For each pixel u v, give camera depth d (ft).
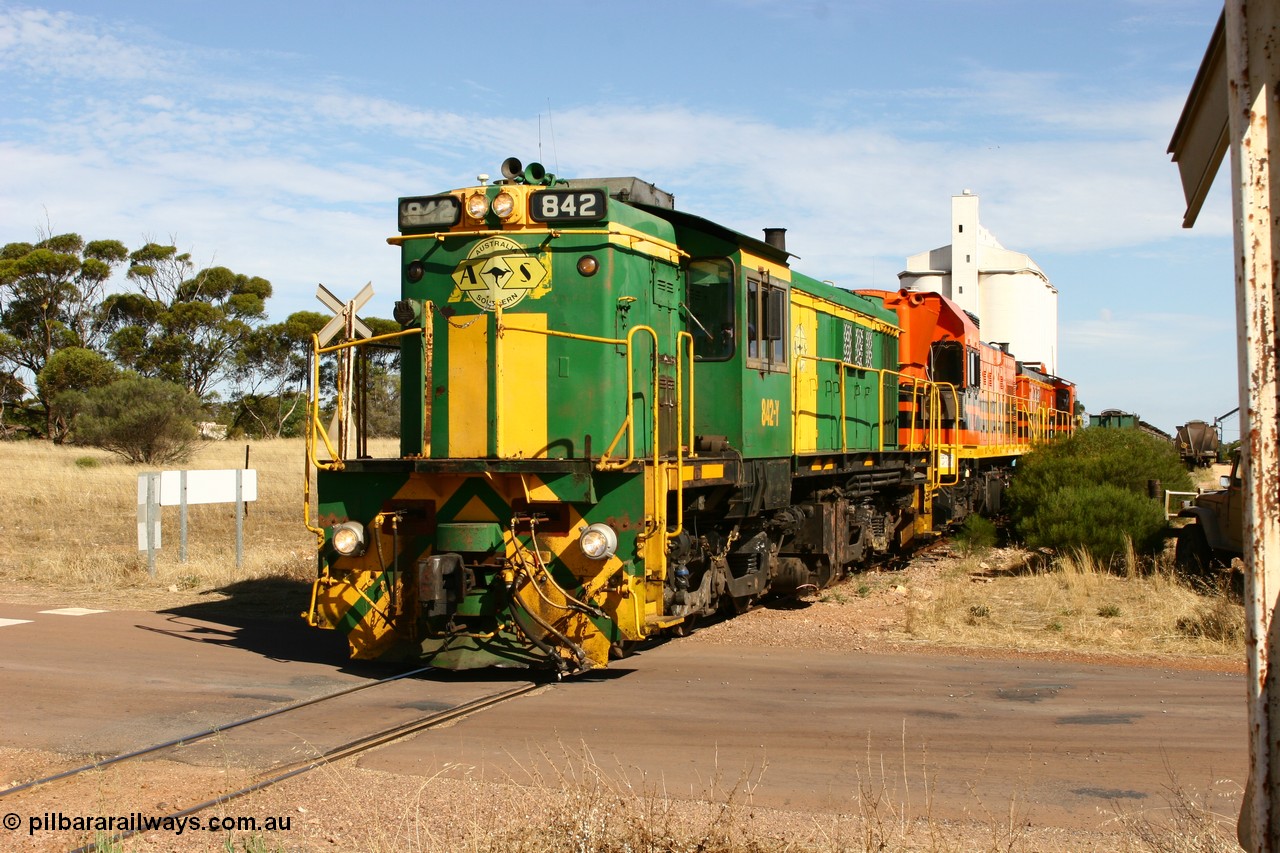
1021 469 71.82
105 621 38.22
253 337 206.49
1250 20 9.17
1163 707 26.25
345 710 25.35
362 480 30.30
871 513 51.72
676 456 31.76
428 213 31.14
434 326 30.96
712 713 25.31
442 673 29.66
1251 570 9.25
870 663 31.53
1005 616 39.81
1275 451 9.15
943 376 65.72
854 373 49.85
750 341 36.22
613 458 29.53
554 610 28.45
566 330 29.96
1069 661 32.14
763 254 38.04
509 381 30.25
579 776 20.26
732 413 35.22
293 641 34.73
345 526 29.53
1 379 191.72
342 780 19.95
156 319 202.18
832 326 46.78
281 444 162.81
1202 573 47.98
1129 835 17.46
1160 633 36.58
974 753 22.22
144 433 126.41
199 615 39.73
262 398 208.85
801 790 19.77
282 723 24.13
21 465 112.57
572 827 16.65
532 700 26.58
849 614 40.14
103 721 24.30
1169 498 57.41
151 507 48.52
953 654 33.12
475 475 29.12
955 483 62.80
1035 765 21.43
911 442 58.54
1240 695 27.61
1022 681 29.14
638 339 31.73
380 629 29.60
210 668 30.30
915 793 19.65
